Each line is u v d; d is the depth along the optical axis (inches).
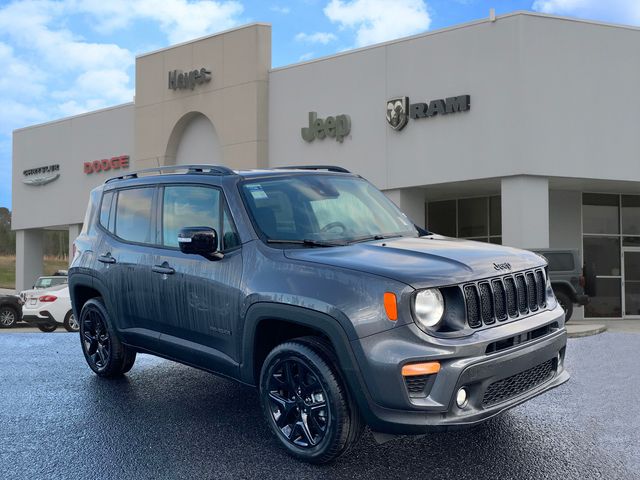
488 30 722.2
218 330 190.2
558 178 727.7
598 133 729.6
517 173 703.1
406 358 147.8
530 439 184.9
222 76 979.9
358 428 160.6
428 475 158.6
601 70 730.8
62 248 2812.5
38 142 1331.2
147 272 218.5
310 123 877.2
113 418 207.2
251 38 937.5
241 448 179.0
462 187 796.6
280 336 184.9
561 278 638.5
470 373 150.8
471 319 157.0
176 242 212.8
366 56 822.5
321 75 871.1
